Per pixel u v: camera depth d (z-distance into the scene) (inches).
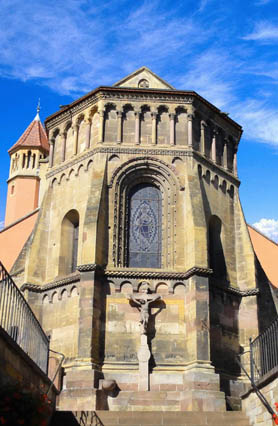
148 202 1571.1
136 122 1587.1
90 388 1298.0
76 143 1626.5
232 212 1638.8
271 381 986.7
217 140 1676.9
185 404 1304.1
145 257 1521.9
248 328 1496.1
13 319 936.3
